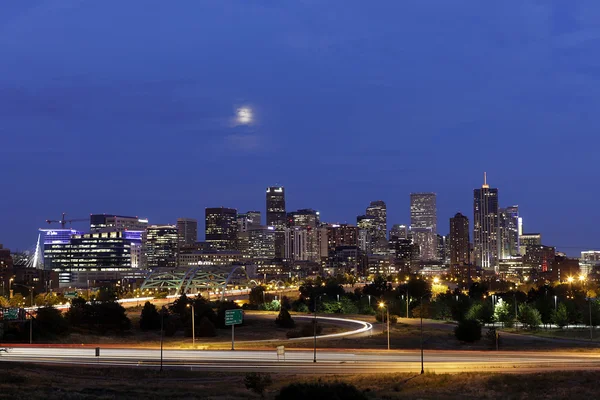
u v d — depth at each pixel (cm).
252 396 7975
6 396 7256
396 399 7838
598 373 9512
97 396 7575
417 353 12688
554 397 8119
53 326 15938
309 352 13000
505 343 15388
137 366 10906
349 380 9431
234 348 14162
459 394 8412
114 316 18875
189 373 10131
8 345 14212
